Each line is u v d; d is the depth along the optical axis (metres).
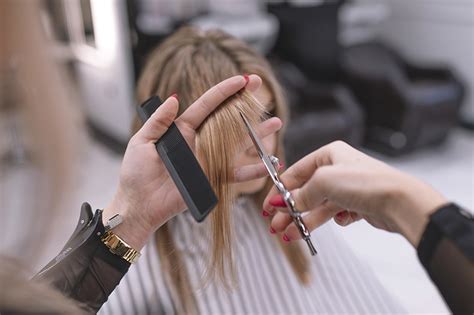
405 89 2.63
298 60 2.86
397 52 3.20
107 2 2.58
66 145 0.27
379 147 2.86
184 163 0.40
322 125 2.37
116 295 0.63
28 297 0.29
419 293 1.68
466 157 2.86
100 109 2.97
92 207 0.46
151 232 0.46
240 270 0.76
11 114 0.25
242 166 0.49
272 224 0.51
